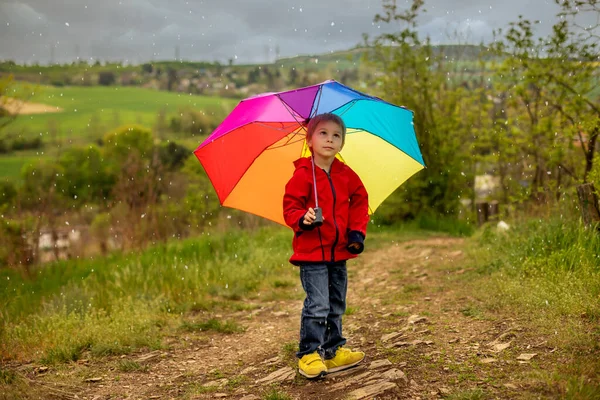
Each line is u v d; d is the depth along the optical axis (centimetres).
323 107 339
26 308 606
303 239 342
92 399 351
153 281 711
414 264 807
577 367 312
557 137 887
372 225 1341
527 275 556
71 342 465
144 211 1233
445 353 374
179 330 529
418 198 1399
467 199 1479
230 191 373
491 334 404
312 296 344
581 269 503
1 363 432
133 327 515
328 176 345
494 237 796
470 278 619
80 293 619
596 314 403
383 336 436
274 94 344
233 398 338
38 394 352
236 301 673
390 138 370
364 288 681
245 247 1004
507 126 1102
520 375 320
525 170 1138
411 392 315
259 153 368
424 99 1409
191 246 1027
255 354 439
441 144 1400
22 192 1105
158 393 361
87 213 1259
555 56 846
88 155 1684
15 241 983
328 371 358
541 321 407
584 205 589
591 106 797
